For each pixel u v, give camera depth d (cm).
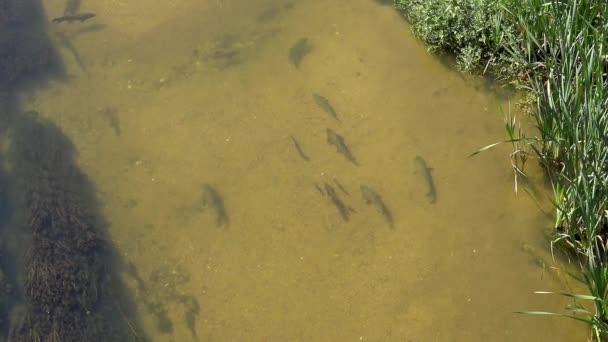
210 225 515
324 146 551
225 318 466
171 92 609
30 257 510
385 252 487
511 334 439
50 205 536
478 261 475
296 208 517
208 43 647
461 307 455
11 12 705
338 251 491
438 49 602
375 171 530
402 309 459
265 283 480
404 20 636
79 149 576
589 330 434
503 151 531
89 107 606
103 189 546
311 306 466
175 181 544
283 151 552
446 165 528
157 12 687
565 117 449
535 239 481
